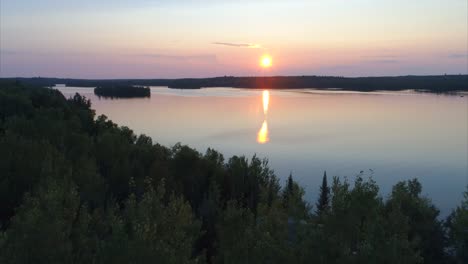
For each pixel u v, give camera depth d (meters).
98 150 58.16
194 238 27.33
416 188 39.03
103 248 17.47
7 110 80.06
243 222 22.69
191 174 55.66
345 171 114.44
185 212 25.72
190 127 185.88
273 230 19.30
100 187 43.06
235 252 18.45
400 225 18.08
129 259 16.86
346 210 16.94
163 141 150.50
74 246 21.00
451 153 137.25
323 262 16.14
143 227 18.73
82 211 25.80
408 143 155.12
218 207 42.56
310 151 140.00
